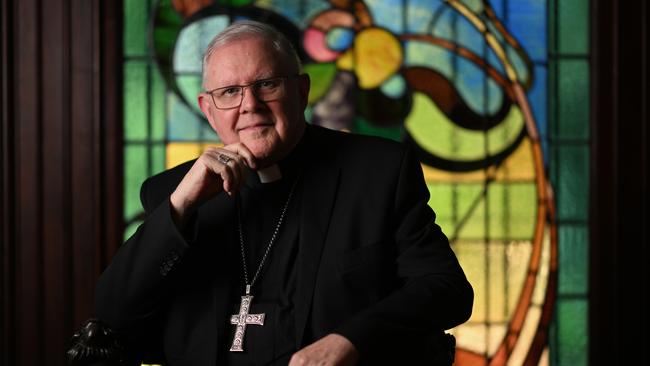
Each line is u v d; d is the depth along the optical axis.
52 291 7.43
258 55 4.29
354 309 4.26
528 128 7.64
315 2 7.60
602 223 7.65
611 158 7.66
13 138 7.44
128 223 7.48
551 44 7.70
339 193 4.48
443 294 4.13
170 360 4.44
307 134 4.72
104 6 7.52
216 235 4.57
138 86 7.52
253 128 4.30
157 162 7.51
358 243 4.35
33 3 7.46
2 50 7.41
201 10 7.57
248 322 4.32
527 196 7.62
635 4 7.70
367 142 4.66
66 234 7.43
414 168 4.57
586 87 7.71
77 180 7.46
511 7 7.68
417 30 7.63
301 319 4.25
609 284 7.64
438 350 4.31
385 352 4.12
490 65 7.64
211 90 4.36
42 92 7.48
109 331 3.76
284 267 4.44
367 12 7.62
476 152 7.61
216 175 4.30
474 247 7.57
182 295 4.49
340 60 7.59
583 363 7.60
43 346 7.42
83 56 7.48
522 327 7.56
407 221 4.40
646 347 7.59
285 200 4.63
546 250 7.61
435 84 7.61
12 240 7.41
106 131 7.48
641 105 7.68
